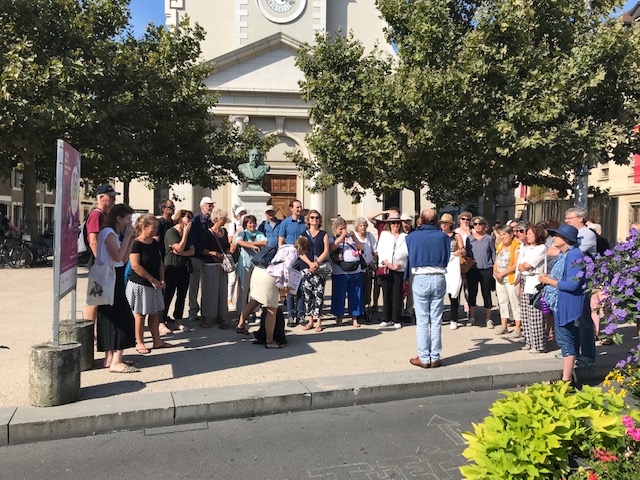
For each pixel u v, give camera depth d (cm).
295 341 733
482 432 305
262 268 687
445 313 975
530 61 1090
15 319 852
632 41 1060
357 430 450
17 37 1426
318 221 830
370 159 1392
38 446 416
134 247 638
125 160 1644
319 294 812
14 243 1756
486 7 1145
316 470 376
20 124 1370
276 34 2425
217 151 1941
